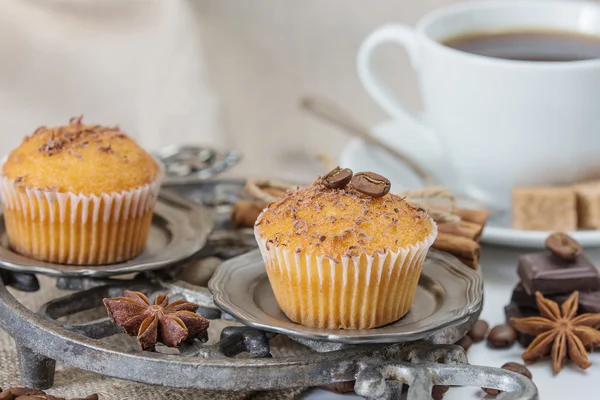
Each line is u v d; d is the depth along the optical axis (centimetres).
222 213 69
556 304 60
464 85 72
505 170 74
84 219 60
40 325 55
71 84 108
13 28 103
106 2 106
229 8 123
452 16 77
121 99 110
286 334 54
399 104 80
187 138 112
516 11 78
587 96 70
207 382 53
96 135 62
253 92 128
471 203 75
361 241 55
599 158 73
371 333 54
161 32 110
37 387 56
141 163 62
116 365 54
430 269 61
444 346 55
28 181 60
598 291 61
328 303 56
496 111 71
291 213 56
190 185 72
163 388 57
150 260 60
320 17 125
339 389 57
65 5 105
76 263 62
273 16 124
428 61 74
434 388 56
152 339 54
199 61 113
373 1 124
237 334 56
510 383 52
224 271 59
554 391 58
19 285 60
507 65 70
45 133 62
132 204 61
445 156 80
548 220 71
